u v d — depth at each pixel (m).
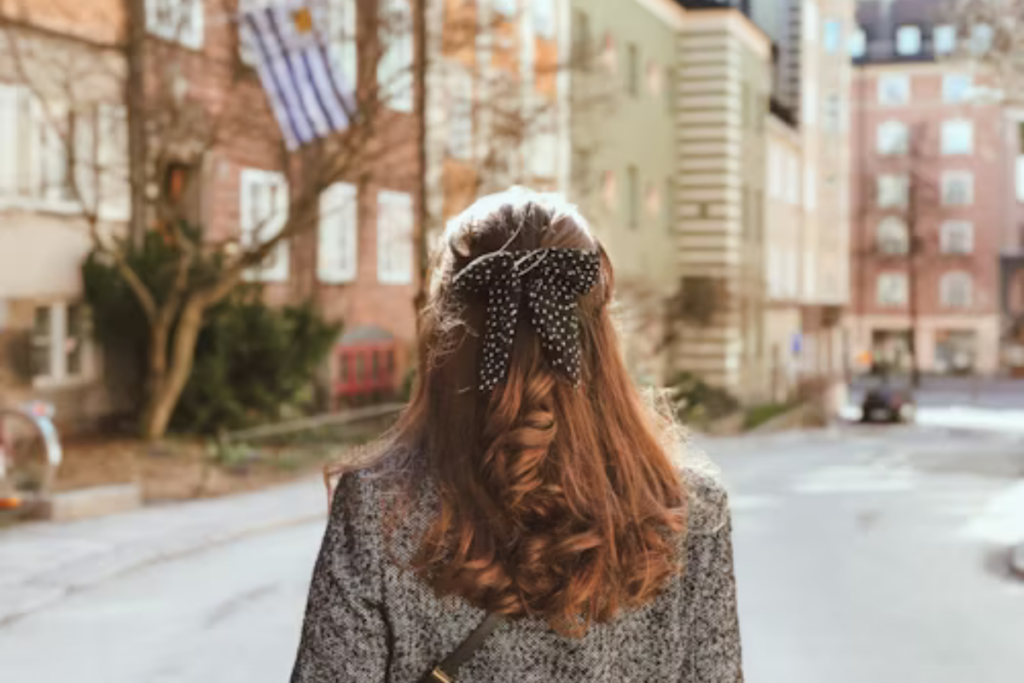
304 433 21.47
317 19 17.20
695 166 43.47
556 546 1.74
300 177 24.34
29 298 18.98
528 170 22.69
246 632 8.88
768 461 28.06
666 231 42.72
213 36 22.02
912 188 82.06
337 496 1.82
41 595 9.91
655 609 1.86
